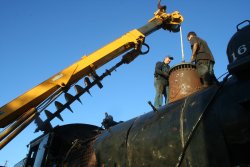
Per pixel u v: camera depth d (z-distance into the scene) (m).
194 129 3.93
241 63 3.52
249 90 3.44
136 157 4.73
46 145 6.61
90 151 5.87
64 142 7.00
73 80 7.33
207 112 3.89
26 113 6.44
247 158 3.32
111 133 5.62
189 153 3.93
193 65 6.21
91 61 7.50
